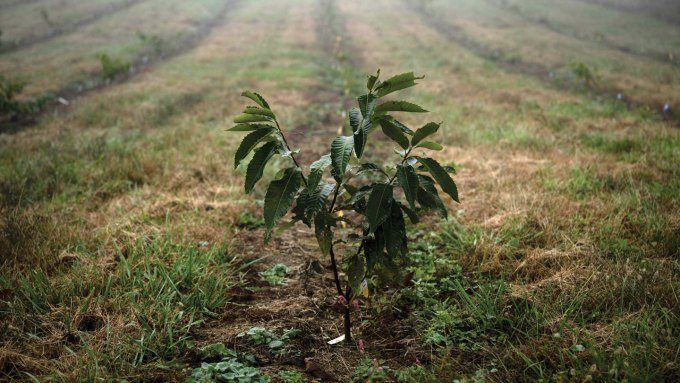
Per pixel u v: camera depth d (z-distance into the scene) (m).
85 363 2.81
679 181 5.35
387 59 17.72
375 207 2.68
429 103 11.02
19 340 3.03
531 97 11.17
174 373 2.77
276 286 3.88
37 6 31.72
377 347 3.14
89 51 18.66
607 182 5.55
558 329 3.05
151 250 4.12
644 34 23.22
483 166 6.34
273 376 2.87
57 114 10.30
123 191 5.62
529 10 32.03
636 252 3.98
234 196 5.53
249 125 2.90
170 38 22.27
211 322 3.38
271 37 23.25
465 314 3.33
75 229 4.51
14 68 15.43
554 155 6.69
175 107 10.18
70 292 3.48
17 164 6.37
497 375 2.78
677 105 10.30
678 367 2.61
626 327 2.95
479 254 4.11
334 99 11.73
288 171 2.78
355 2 37.75
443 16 30.33
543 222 4.49
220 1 35.78
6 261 3.81
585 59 17.05
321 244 2.91
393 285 3.77
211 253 4.01
